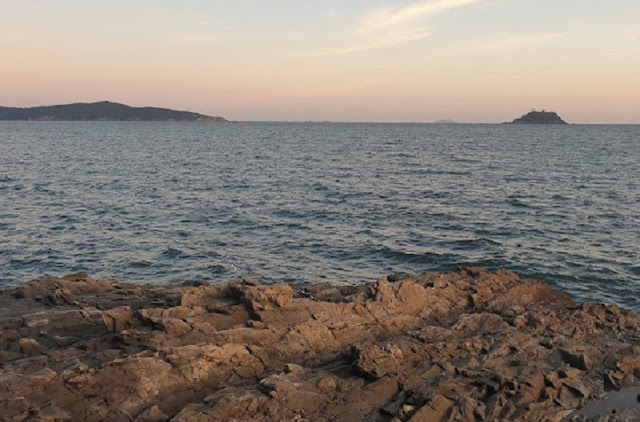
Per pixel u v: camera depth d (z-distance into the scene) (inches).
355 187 2326.5
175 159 3634.4
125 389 518.9
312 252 1346.0
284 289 666.8
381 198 2050.9
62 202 1923.0
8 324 649.0
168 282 1147.3
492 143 5733.3
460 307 761.0
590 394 582.2
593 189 2276.1
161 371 541.3
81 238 1449.3
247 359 588.7
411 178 2635.3
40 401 484.7
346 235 1496.1
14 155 3695.9
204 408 498.3
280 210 1833.2
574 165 3287.4
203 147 4901.6
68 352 570.6
